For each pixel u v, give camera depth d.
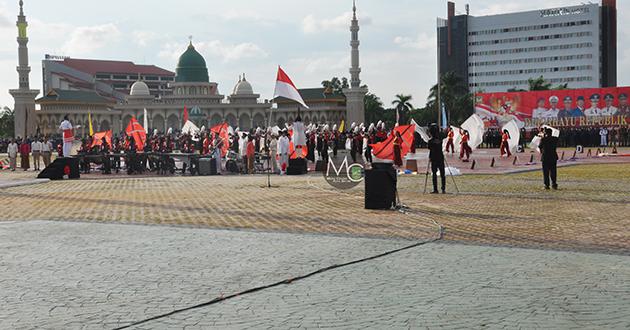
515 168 43.88
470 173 39.72
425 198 25.59
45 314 9.51
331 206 23.12
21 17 147.88
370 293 10.53
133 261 13.27
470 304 9.78
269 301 10.12
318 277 11.69
